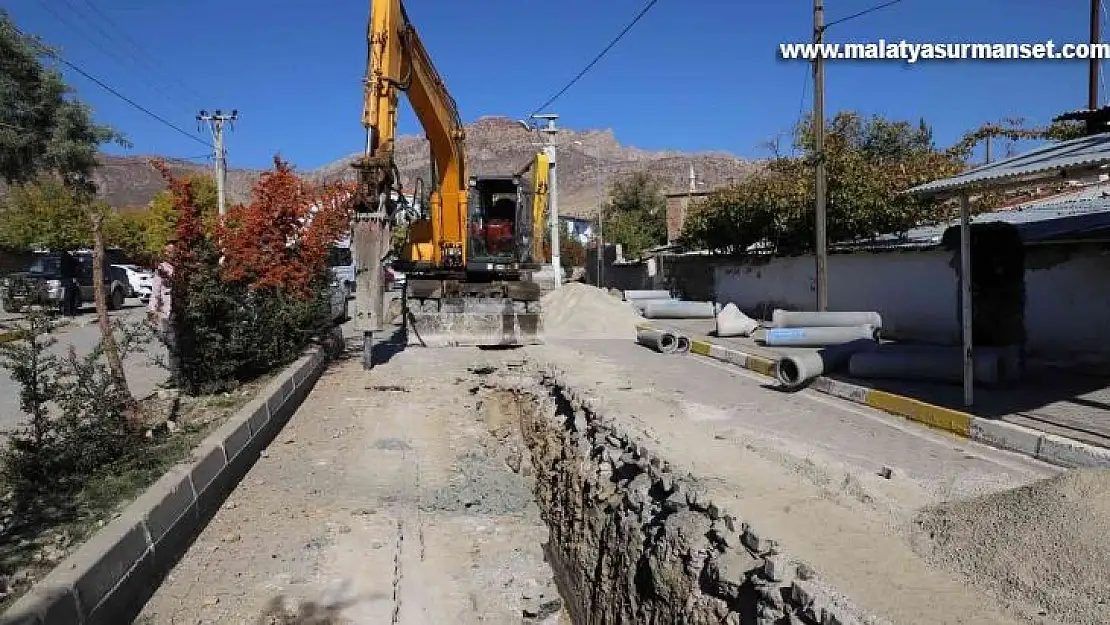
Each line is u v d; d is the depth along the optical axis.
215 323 10.12
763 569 4.88
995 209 18.14
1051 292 11.87
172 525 5.88
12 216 37.72
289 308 12.57
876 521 5.59
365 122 13.62
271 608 5.49
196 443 7.32
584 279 51.56
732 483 6.58
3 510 5.53
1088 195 17.16
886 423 9.14
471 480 9.32
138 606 5.17
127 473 6.29
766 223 20.61
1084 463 6.89
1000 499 5.22
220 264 10.45
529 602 6.70
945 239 12.53
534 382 14.38
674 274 30.78
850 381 11.10
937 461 7.36
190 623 5.12
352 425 10.75
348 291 31.16
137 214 42.16
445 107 17.52
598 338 20.11
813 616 4.20
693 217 26.53
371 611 5.76
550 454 11.00
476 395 13.79
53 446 6.16
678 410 10.21
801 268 20.22
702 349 16.67
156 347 15.97
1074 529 4.54
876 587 4.48
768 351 15.04
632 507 7.30
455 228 18.50
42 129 25.02
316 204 14.00
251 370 11.22
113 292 28.36
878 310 16.66
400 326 22.38
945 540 5.05
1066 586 4.23
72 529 5.16
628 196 62.47
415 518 7.79
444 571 6.80
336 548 6.66
